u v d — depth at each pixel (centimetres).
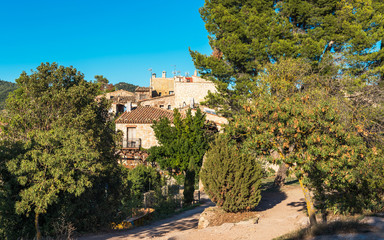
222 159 1569
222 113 2550
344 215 1198
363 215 1105
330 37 2123
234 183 1538
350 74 2027
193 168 2473
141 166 2983
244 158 1555
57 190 1300
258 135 1118
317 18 2147
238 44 2217
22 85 2106
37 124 1892
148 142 3612
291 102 1149
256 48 2156
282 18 2202
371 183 1179
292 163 1103
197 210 2167
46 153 1320
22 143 1423
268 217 1463
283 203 1764
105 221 1695
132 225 1784
